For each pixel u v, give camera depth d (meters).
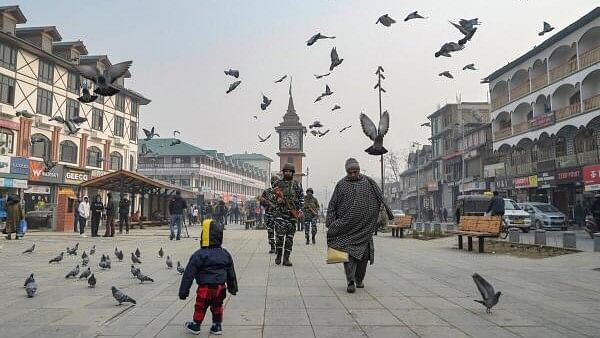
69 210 25.64
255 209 33.34
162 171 70.62
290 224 9.88
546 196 36.72
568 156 33.75
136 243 16.36
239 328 4.71
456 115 58.31
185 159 70.88
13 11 33.78
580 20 30.19
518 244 14.76
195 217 38.00
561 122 32.88
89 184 27.27
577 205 30.70
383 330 4.64
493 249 14.27
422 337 4.40
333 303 5.96
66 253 12.46
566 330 4.70
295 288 7.06
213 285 4.50
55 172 37.38
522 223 24.47
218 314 4.55
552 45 34.25
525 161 40.22
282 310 5.54
